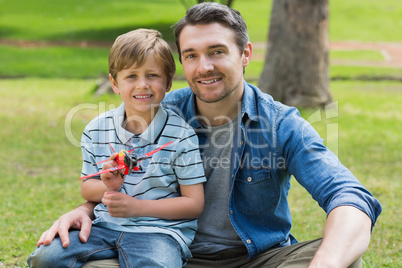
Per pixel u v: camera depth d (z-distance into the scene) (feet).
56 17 79.10
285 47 30.45
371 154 23.12
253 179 8.28
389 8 89.76
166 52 8.36
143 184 8.07
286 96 30.68
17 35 66.85
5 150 23.43
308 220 14.98
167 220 8.04
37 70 47.67
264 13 84.12
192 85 8.22
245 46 8.45
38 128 27.45
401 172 20.54
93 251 7.56
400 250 12.61
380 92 39.47
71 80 43.65
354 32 74.54
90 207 8.41
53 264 7.37
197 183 8.13
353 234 6.90
